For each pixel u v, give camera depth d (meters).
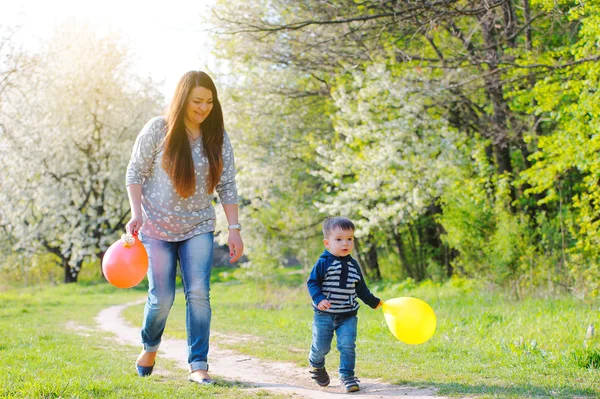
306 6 14.73
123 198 35.06
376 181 17.72
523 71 13.54
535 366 5.58
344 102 17.77
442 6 11.39
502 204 15.94
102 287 30.59
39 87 28.95
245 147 20.98
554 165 13.15
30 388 4.26
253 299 19.58
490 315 9.84
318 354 4.89
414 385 4.84
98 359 6.48
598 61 11.59
